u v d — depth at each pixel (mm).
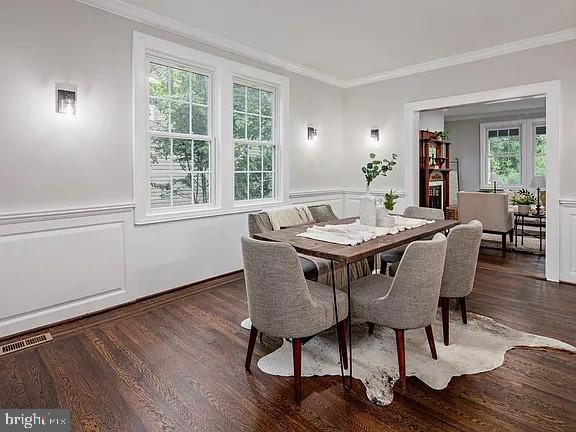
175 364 2357
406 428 1769
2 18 2613
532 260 4867
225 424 1806
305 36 3926
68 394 2043
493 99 4344
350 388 2088
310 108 5277
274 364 2354
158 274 3646
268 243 1930
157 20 3436
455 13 3375
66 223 2979
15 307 2746
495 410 1885
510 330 2779
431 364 2312
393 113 5238
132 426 1792
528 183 8406
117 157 3275
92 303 3172
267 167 4832
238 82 4395
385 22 3566
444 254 2137
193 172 3984
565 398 1970
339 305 2178
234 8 3271
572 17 3477
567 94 3857
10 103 2670
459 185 9375
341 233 2701
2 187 2654
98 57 3107
